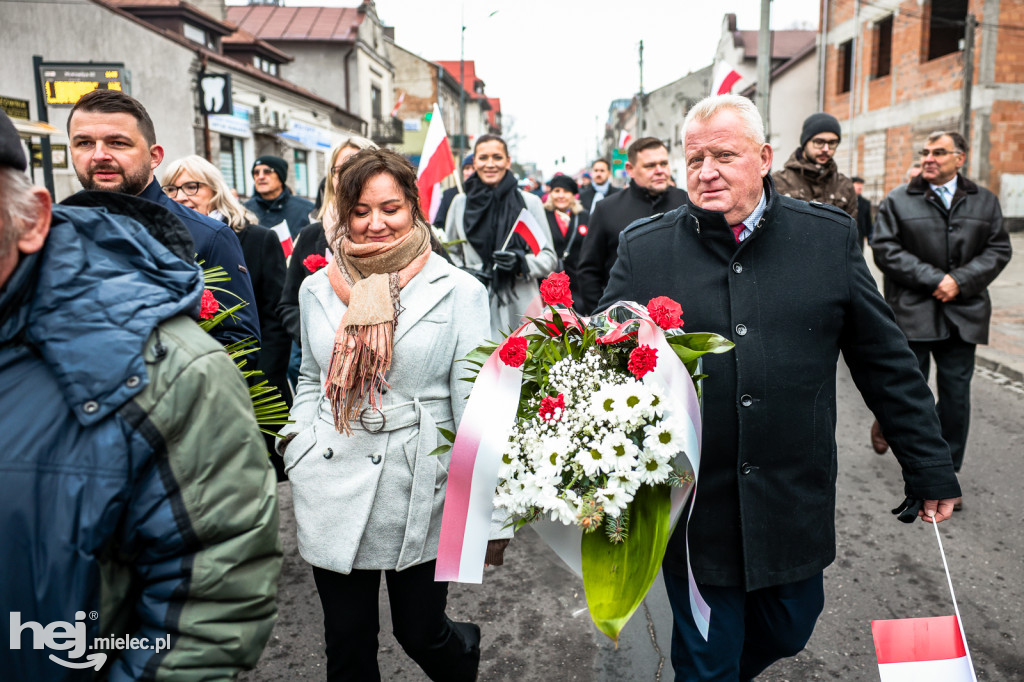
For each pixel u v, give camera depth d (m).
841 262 1.95
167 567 1.11
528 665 2.79
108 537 1.04
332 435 2.08
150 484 1.08
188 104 17.31
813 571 1.98
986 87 18.66
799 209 2.00
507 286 4.78
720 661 1.95
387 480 2.04
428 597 2.11
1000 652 2.77
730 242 1.93
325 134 26.56
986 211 4.07
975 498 4.15
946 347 4.18
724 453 1.93
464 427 1.73
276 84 21.84
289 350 3.68
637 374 1.64
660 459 1.61
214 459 1.13
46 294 1.05
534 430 1.70
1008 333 8.09
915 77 21.45
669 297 2.01
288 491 4.58
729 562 1.94
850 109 25.50
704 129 1.92
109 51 17.02
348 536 2.01
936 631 1.87
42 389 1.05
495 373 1.76
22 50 16.78
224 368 1.18
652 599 3.26
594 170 10.66
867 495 4.26
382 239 2.08
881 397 1.99
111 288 1.08
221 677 1.15
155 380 1.07
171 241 1.34
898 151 22.56
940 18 19.70
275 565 1.24
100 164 2.41
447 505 1.74
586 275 4.78
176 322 1.16
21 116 14.54
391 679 2.72
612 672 2.74
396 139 36.09
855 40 24.89
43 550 1.02
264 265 3.55
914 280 4.09
